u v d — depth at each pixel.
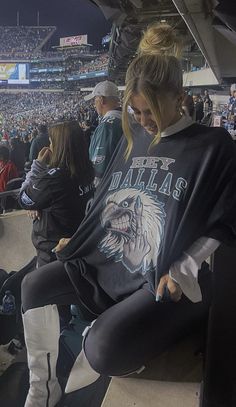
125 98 1.38
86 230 1.54
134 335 1.29
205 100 14.30
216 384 1.42
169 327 1.36
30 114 49.22
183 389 1.37
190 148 1.39
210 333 1.60
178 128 1.42
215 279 2.18
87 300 1.48
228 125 9.15
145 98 1.32
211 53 8.55
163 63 1.32
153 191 1.41
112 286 1.46
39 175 2.12
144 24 6.24
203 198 1.33
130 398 1.35
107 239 1.49
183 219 1.33
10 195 3.70
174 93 1.36
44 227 2.16
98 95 3.17
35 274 1.58
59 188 2.08
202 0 3.87
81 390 1.71
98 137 2.75
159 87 1.31
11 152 6.53
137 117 1.41
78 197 2.15
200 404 1.33
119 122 2.76
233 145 1.39
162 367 1.46
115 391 1.38
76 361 1.47
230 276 2.21
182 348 1.55
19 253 3.19
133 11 5.82
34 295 1.52
